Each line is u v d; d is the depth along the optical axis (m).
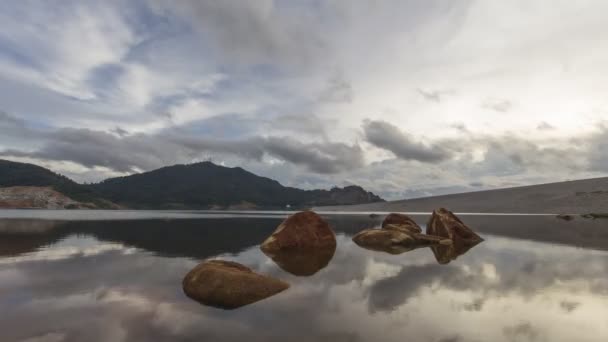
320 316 7.94
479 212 67.44
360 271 13.25
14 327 7.13
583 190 77.06
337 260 15.87
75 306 8.61
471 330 7.05
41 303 8.84
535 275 12.32
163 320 7.65
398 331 7.01
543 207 65.75
